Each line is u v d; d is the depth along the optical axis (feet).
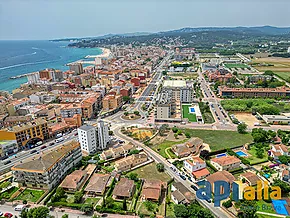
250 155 550.36
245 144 601.62
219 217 364.38
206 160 528.63
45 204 399.44
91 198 414.00
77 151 524.93
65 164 484.33
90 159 545.85
